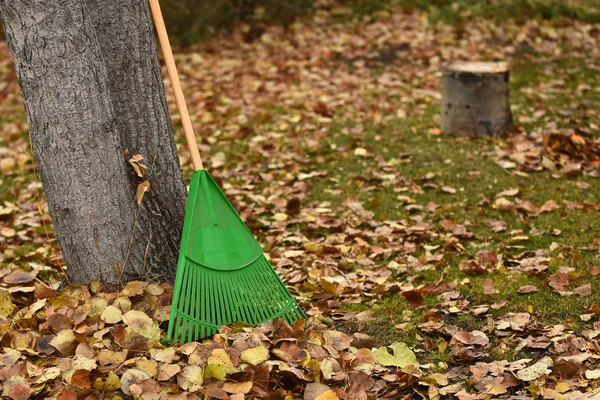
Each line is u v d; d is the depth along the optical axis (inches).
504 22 379.9
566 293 144.5
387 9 407.5
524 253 165.6
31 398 111.3
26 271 169.8
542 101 281.0
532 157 225.1
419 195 209.2
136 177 137.3
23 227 201.6
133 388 108.7
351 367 121.0
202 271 130.0
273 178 227.1
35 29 121.0
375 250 173.2
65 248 134.0
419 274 160.2
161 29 137.2
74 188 128.4
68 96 124.3
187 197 138.7
